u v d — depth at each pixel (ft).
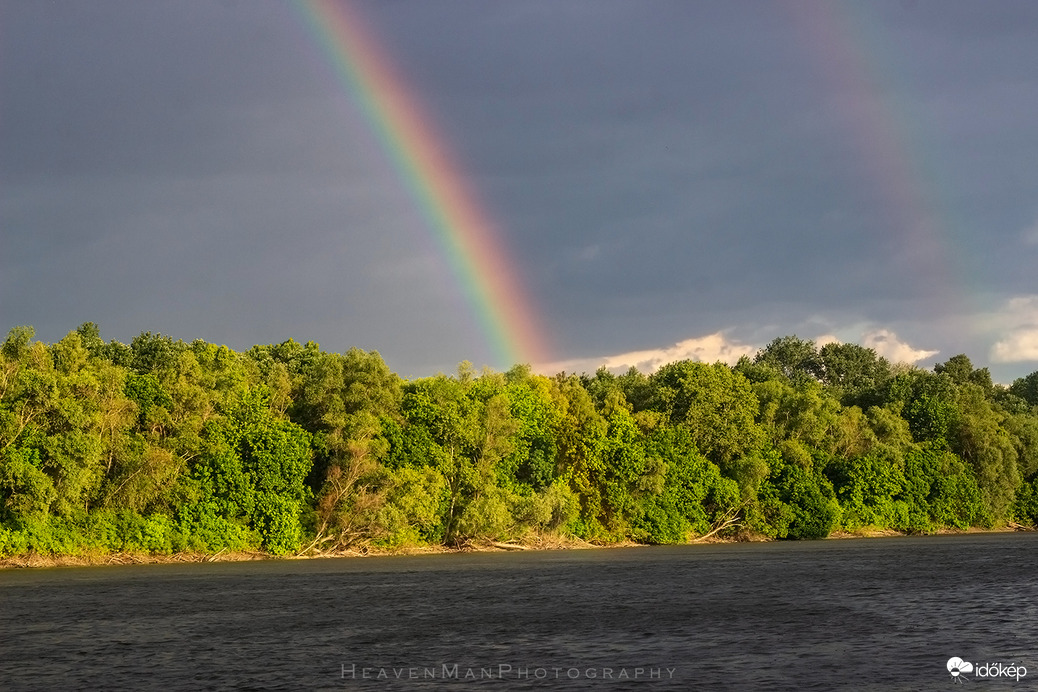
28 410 350.64
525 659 165.89
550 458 479.00
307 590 275.80
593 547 485.56
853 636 186.70
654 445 504.84
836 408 622.95
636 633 191.72
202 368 459.32
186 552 379.55
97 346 621.72
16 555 350.64
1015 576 300.81
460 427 444.96
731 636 187.62
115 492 369.50
